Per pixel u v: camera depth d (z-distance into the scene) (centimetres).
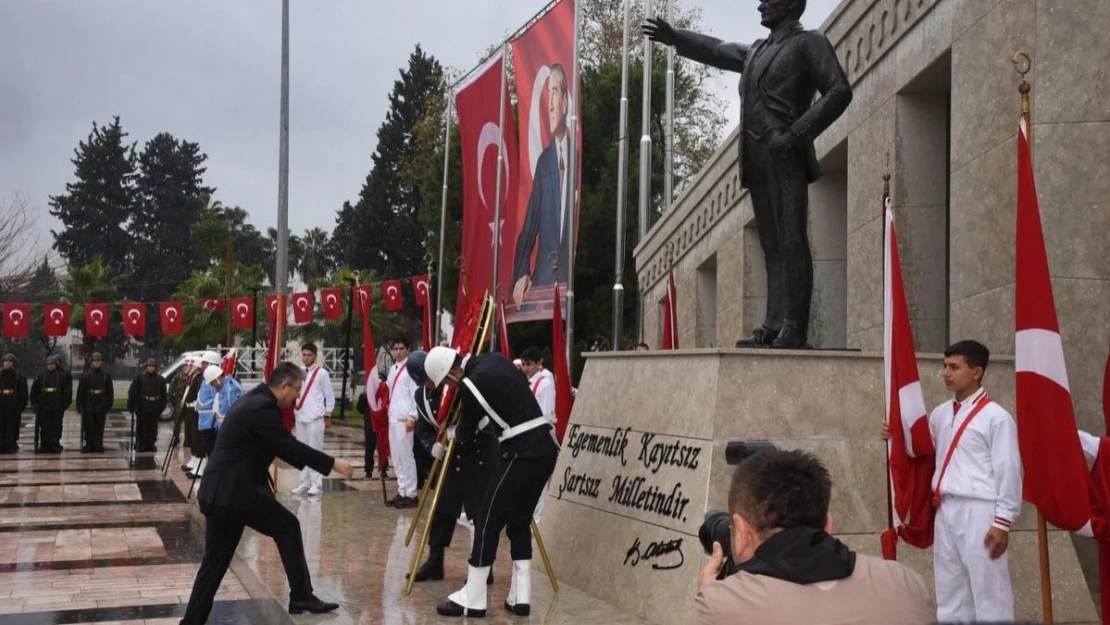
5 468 2031
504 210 1859
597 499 814
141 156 8988
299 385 737
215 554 725
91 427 2416
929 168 987
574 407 921
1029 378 541
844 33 1118
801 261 755
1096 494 563
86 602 885
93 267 5391
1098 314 743
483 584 712
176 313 3178
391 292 2973
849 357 711
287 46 2366
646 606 693
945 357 595
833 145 1180
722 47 827
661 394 764
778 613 252
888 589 259
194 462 1850
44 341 5978
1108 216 745
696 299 1944
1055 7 761
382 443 1362
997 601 566
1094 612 684
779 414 691
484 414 734
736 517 286
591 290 3253
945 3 888
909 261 984
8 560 1078
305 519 1198
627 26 1978
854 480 692
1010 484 558
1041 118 759
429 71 6338
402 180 5878
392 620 698
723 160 1655
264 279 5456
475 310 918
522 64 1752
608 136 3406
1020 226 553
